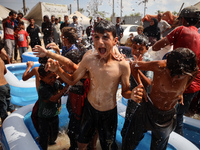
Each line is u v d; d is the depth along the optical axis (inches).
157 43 92.7
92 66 58.7
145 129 65.0
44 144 81.3
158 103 59.1
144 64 59.9
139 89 54.0
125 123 81.6
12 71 189.9
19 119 81.7
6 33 240.4
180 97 58.9
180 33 85.4
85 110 66.9
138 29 187.8
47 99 77.1
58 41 298.0
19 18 278.8
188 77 56.0
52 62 56.7
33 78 170.9
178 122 88.6
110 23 54.6
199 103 134.0
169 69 52.6
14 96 142.3
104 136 67.1
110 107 63.4
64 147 88.9
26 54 231.3
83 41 162.6
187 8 86.2
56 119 86.7
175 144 71.6
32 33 273.4
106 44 53.2
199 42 83.2
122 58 60.1
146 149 84.4
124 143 71.1
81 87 72.2
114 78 58.8
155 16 229.9
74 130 79.1
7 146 66.7
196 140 93.6
